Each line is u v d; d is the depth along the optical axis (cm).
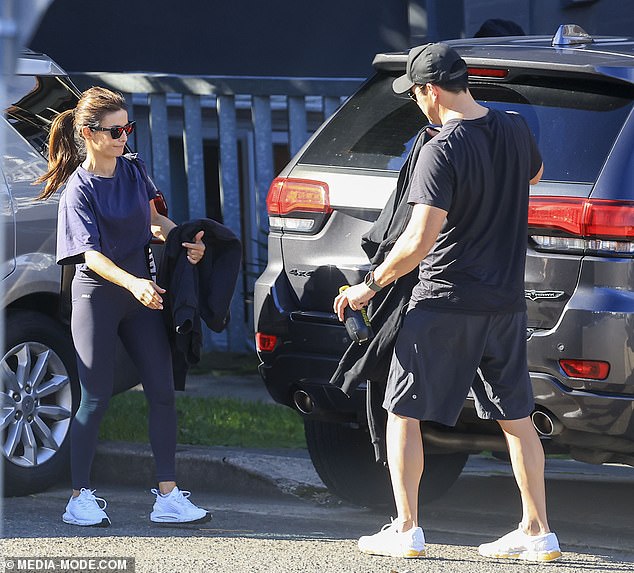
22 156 1812
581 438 1438
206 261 1636
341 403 1578
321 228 1606
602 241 1407
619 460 1480
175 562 1366
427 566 1366
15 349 1780
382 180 1562
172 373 1625
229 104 2980
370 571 1341
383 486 1742
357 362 1394
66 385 1853
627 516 1733
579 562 1411
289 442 2119
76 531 1527
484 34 2530
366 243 1394
